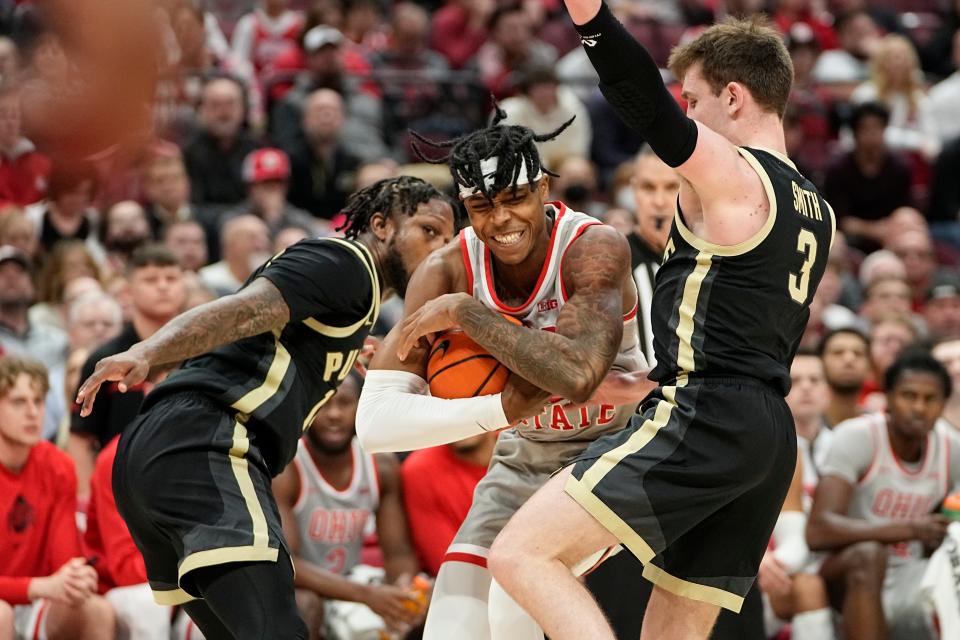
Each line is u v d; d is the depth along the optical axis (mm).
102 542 8898
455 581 6141
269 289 6164
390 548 9648
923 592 9055
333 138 16703
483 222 5562
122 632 8516
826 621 9398
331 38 17469
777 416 5344
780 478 5441
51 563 8711
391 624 8820
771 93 5637
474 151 5477
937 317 14773
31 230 13094
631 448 5258
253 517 5969
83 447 9875
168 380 6410
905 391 9719
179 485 6008
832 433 10906
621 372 6117
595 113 18641
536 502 5234
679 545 5621
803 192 5508
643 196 8523
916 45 23156
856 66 22109
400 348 5684
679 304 5391
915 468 9898
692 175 5156
